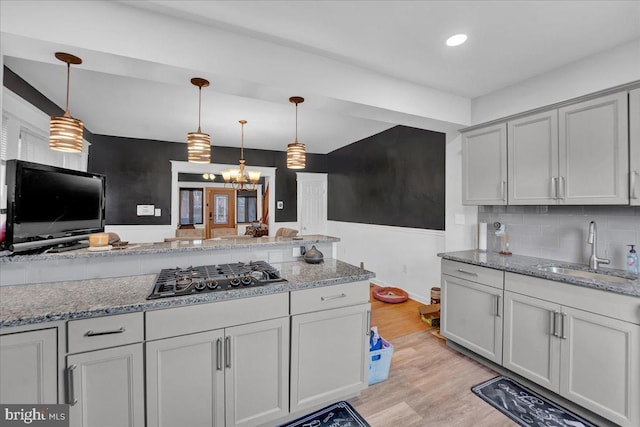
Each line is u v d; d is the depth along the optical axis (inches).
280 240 96.8
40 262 66.3
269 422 67.5
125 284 66.2
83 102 127.6
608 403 65.4
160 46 66.4
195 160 86.6
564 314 72.6
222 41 72.6
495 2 61.9
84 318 49.9
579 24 68.6
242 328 61.9
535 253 101.0
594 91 80.1
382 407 76.2
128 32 63.8
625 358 62.9
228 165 220.8
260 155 230.7
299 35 74.9
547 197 87.7
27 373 47.3
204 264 82.1
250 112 140.7
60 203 75.0
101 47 61.6
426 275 151.0
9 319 45.7
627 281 73.7
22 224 64.5
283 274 76.2
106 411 51.9
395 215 171.2
